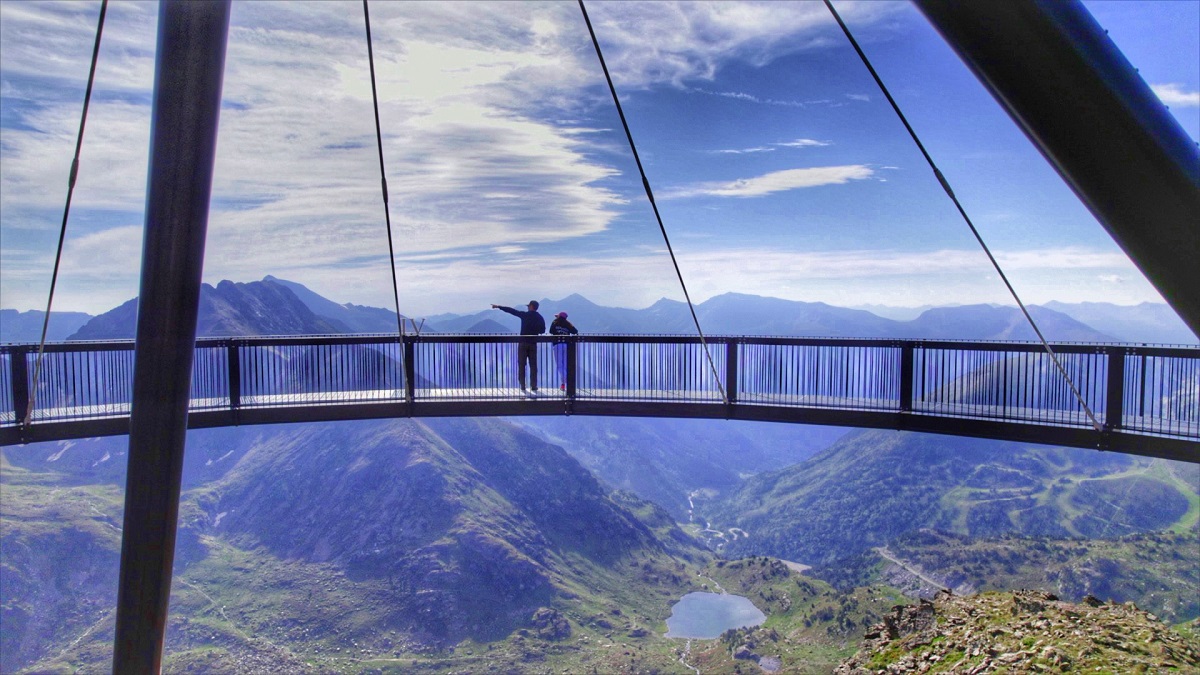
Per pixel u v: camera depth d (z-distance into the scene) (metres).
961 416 12.06
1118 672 8.05
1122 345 11.15
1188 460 10.42
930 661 9.96
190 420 12.68
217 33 5.43
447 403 13.83
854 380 13.01
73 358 12.27
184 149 5.44
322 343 13.70
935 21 2.82
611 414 13.91
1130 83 2.56
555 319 14.95
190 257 5.54
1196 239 2.60
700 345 13.77
